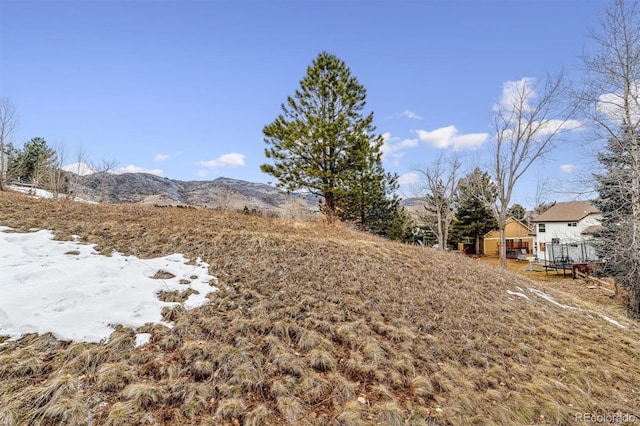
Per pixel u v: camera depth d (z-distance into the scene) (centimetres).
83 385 310
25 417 272
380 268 784
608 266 1295
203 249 714
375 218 2058
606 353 604
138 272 552
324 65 1409
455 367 458
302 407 332
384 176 2012
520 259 2862
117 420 278
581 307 909
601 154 1106
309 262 734
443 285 755
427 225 2769
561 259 2084
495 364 485
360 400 360
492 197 1978
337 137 1316
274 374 371
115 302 447
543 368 502
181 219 977
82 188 2489
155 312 447
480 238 3306
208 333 421
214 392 330
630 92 1025
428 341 506
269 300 528
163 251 674
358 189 1505
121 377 324
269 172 1355
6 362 318
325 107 1430
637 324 897
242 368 362
